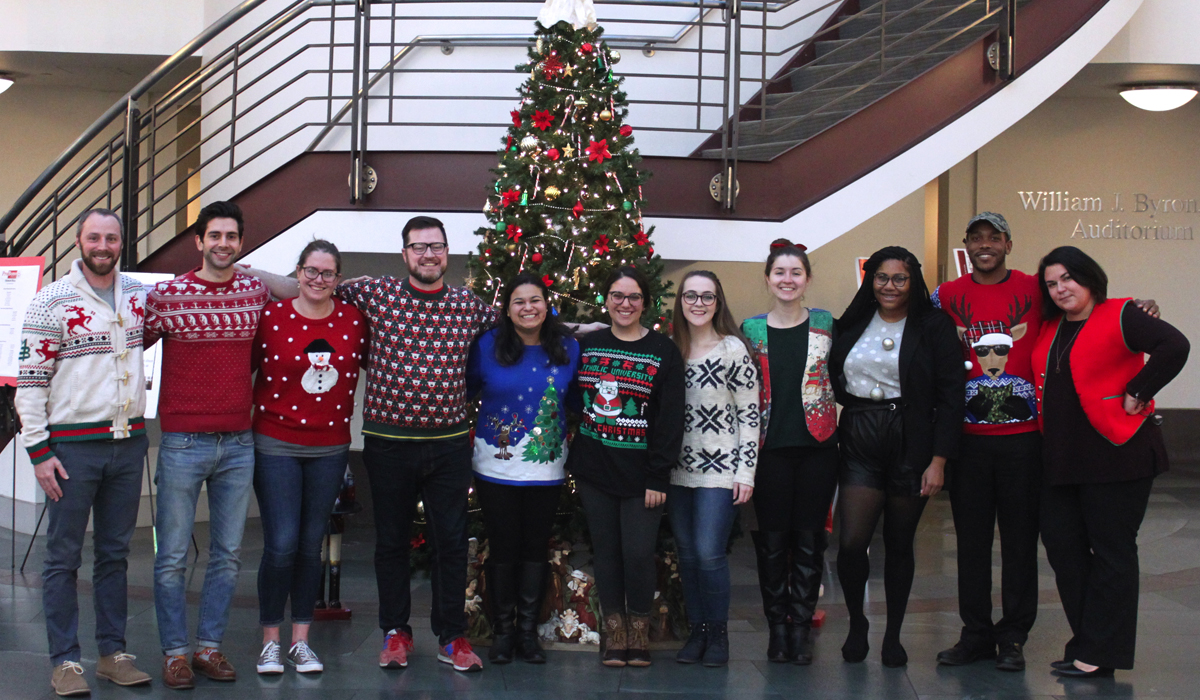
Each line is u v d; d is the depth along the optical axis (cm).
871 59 645
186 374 364
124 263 583
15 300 496
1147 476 377
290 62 779
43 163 923
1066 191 913
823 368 394
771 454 396
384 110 774
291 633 445
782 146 677
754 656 415
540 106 447
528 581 402
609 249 434
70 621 359
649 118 787
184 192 955
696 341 396
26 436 346
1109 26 621
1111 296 919
